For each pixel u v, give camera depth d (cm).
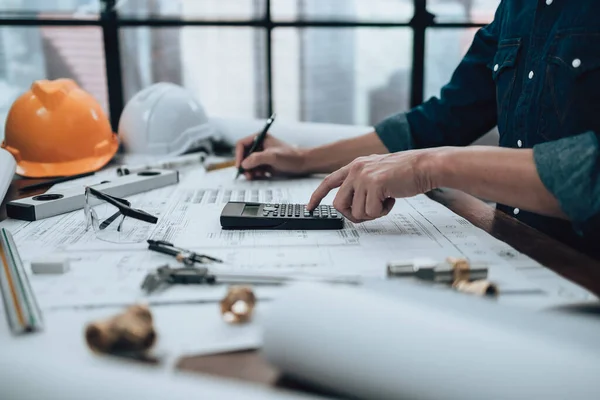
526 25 80
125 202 68
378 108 193
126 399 26
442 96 96
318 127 119
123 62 158
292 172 98
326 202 80
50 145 105
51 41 159
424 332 28
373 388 28
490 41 93
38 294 45
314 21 160
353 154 96
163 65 166
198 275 46
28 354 30
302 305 31
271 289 45
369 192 61
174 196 84
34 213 70
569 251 56
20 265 51
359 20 161
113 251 56
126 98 162
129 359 34
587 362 25
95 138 110
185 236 62
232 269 51
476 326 28
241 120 128
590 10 70
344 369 29
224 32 161
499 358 26
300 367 30
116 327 34
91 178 100
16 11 148
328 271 50
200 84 170
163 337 37
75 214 73
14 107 108
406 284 36
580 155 51
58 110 106
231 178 100
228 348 35
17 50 162
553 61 74
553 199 53
